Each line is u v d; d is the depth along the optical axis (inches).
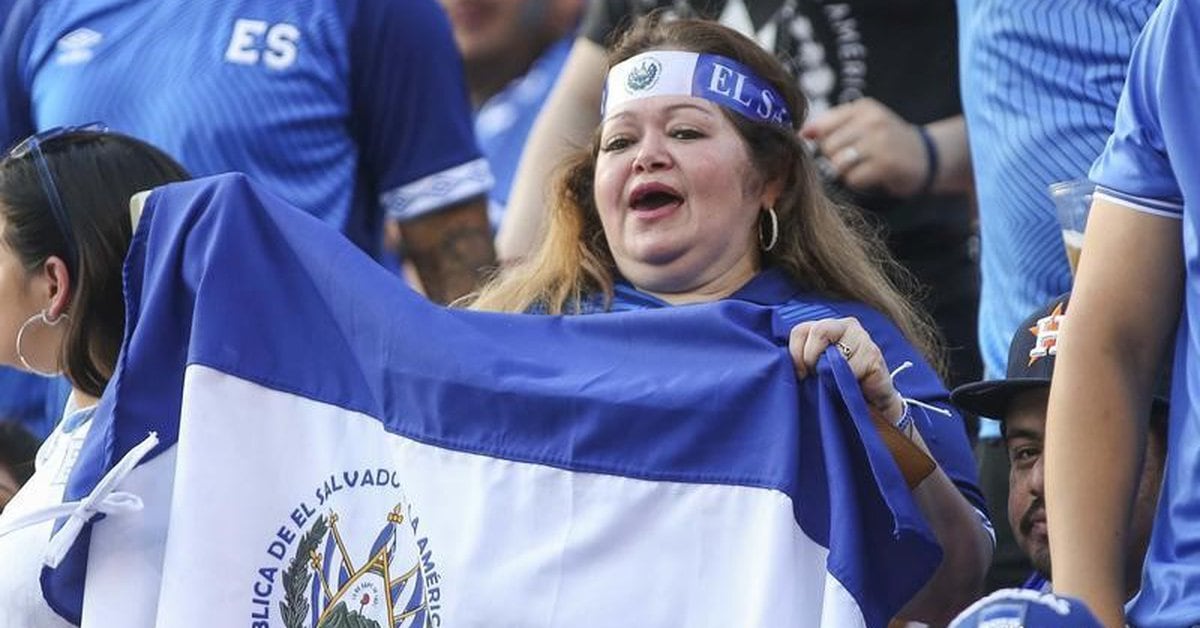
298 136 635.5
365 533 461.1
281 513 463.2
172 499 467.2
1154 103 409.4
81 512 460.1
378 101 650.8
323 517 462.9
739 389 440.8
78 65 639.1
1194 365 401.1
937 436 499.2
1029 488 478.6
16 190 498.6
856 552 419.5
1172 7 408.2
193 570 457.4
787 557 428.8
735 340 447.2
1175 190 408.2
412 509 458.6
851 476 428.1
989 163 574.9
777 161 533.0
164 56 636.1
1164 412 448.8
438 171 655.1
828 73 645.3
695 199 521.7
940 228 639.8
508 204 713.0
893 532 426.9
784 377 438.6
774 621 426.0
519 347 462.9
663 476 443.5
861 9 643.5
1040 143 561.3
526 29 807.1
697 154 522.9
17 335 502.0
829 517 433.1
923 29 644.1
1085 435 408.2
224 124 629.6
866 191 633.0
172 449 471.2
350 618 458.6
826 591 418.3
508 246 668.1
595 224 541.3
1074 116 557.3
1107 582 401.4
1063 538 405.4
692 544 439.2
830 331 437.1
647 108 526.6
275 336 470.9
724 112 527.2
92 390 500.1
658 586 439.8
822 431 432.8
